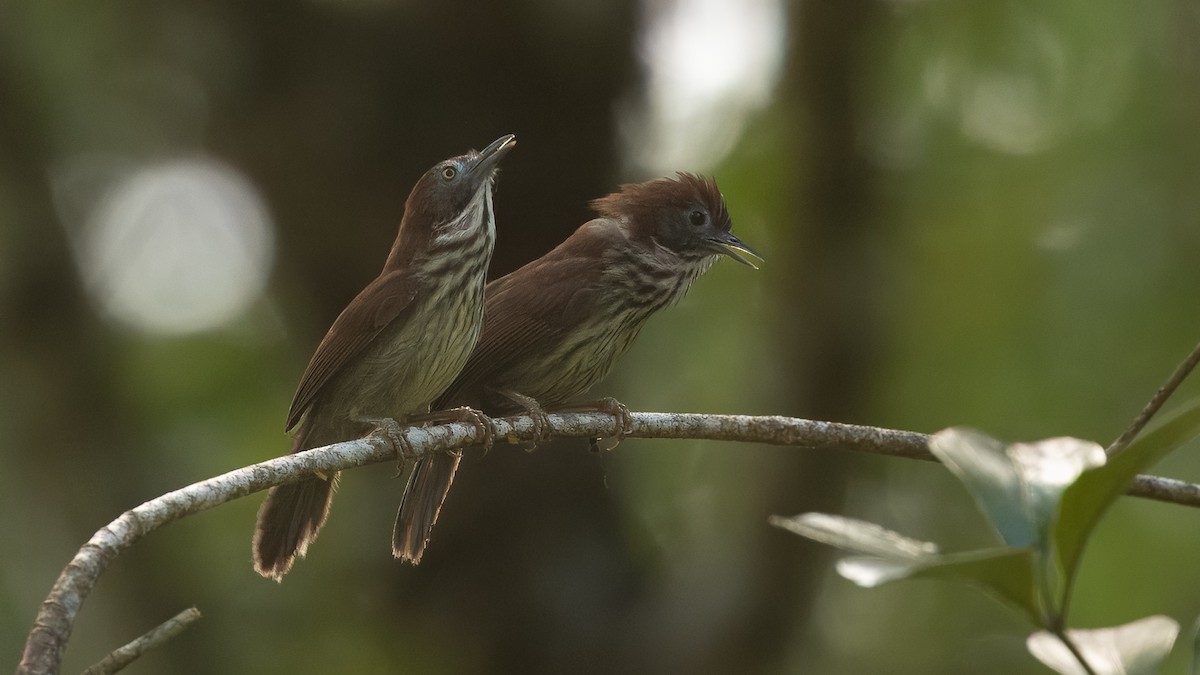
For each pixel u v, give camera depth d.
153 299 14.88
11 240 13.82
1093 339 13.55
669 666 13.05
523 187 12.58
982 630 14.55
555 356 9.39
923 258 14.42
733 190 14.05
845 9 13.16
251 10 12.23
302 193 12.66
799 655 14.26
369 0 12.20
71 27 13.33
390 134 12.37
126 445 14.17
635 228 9.92
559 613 12.92
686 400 14.44
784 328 13.72
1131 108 14.03
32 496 14.17
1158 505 13.43
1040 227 14.09
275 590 14.16
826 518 4.51
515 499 13.04
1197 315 13.35
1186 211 13.64
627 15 12.65
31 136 13.88
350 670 13.94
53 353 13.89
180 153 14.30
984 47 14.09
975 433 4.33
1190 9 13.86
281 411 14.39
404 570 13.18
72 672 13.94
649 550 14.16
